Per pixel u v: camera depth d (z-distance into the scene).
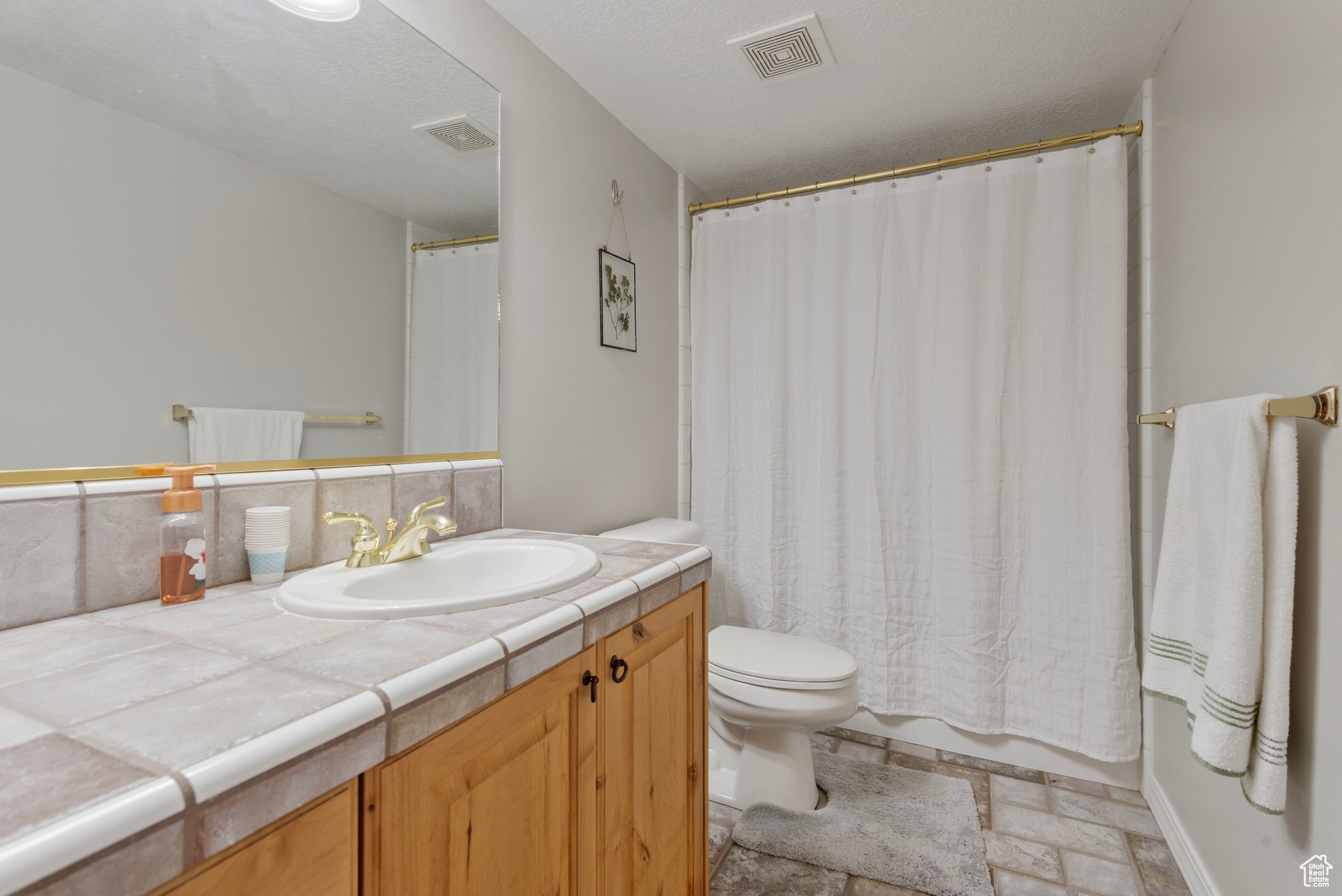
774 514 2.45
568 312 1.91
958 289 2.15
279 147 1.12
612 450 2.14
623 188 2.21
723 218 2.58
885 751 2.21
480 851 0.72
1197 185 1.51
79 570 0.85
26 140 0.81
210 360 1.01
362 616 0.81
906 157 2.47
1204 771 1.47
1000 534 2.11
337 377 1.22
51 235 0.83
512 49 1.68
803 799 1.84
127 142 0.91
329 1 1.21
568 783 0.88
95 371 0.88
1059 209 2.05
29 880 0.34
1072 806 1.87
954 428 2.15
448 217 1.46
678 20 1.66
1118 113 2.13
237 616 0.84
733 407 2.57
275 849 0.50
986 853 1.65
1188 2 1.56
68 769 0.44
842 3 1.59
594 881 0.95
